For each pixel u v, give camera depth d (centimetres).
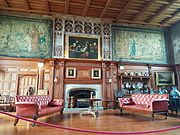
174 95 800
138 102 774
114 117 682
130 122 562
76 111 896
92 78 1052
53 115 738
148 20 1207
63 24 1099
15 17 1059
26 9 1046
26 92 984
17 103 520
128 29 1234
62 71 1012
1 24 1028
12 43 1020
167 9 1051
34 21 1088
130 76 1099
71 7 1038
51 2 977
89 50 1106
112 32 1197
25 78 1000
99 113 818
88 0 948
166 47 1283
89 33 1135
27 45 1042
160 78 1167
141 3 999
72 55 1073
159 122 562
